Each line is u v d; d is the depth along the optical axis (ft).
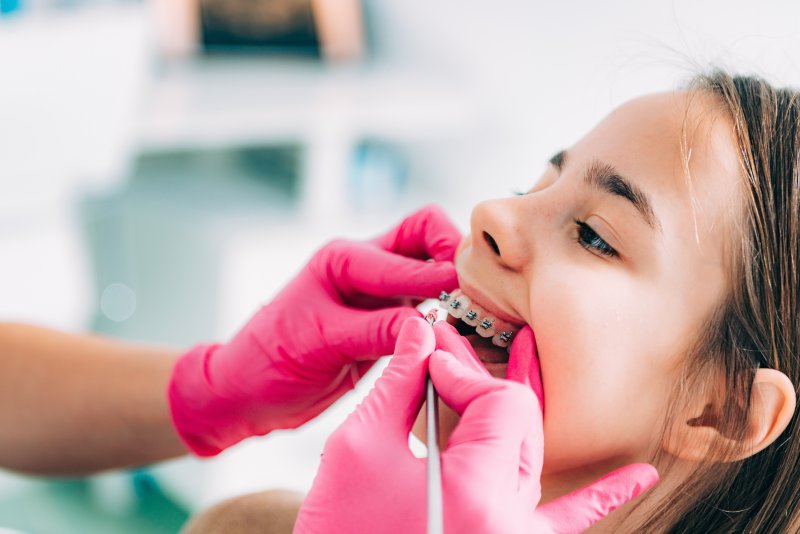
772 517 2.12
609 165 2.01
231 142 7.42
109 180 6.98
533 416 1.83
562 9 6.64
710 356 2.01
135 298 7.79
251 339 2.48
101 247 7.57
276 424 2.58
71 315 6.85
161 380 2.75
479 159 7.99
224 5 8.69
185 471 6.44
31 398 2.86
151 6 8.27
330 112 7.68
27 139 6.22
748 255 1.99
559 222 2.05
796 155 2.03
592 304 1.95
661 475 2.10
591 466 2.06
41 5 6.27
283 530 2.43
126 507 6.43
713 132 2.00
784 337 2.04
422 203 8.39
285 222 7.30
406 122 7.97
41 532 6.05
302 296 2.47
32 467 2.96
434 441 1.66
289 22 8.87
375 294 2.41
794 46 3.45
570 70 6.64
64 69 6.21
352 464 1.82
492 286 2.08
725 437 2.04
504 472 1.76
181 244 7.24
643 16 5.31
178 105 7.39
